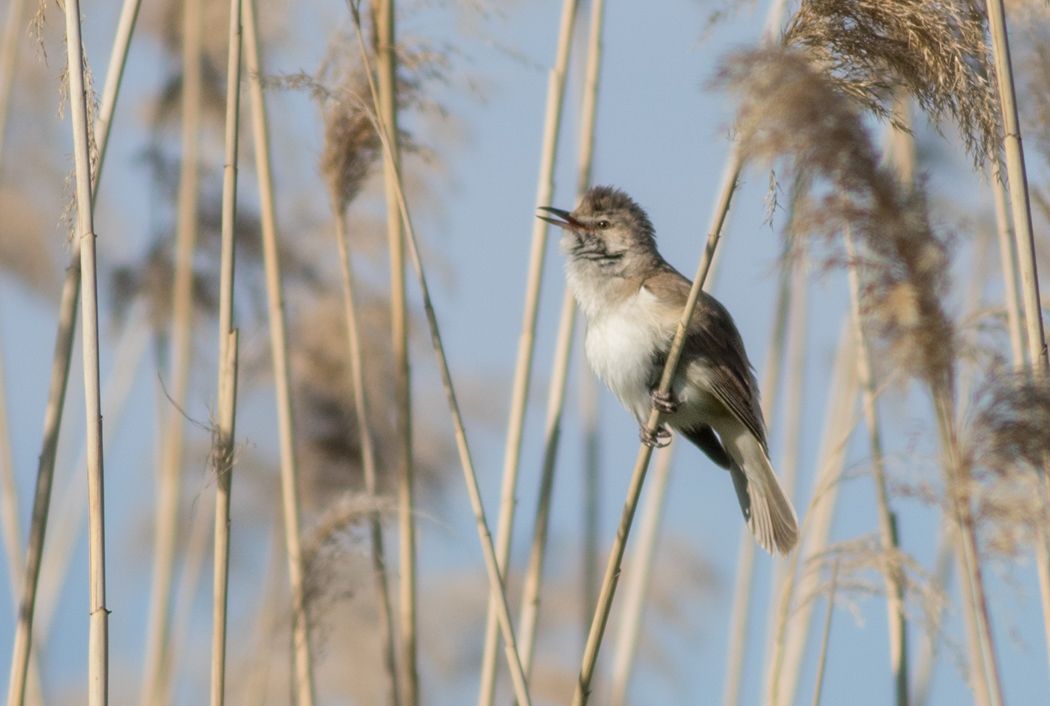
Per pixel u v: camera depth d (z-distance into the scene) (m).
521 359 9.00
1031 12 7.57
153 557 10.35
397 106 9.22
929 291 5.91
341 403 10.79
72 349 7.21
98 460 6.26
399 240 9.05
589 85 10.01
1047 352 6.39
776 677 7.91
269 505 10.62
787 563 9.86
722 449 9.80
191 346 11.04
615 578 6.93
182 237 11.14
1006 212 6.97
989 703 6.70
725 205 6.81
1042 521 5.87
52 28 9.58
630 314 9.30
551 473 9.15
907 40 6.31
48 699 10.31
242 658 10.16
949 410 6.01
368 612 10.02
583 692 6.79
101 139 7.19
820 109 5.77
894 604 8.61
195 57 11.55
